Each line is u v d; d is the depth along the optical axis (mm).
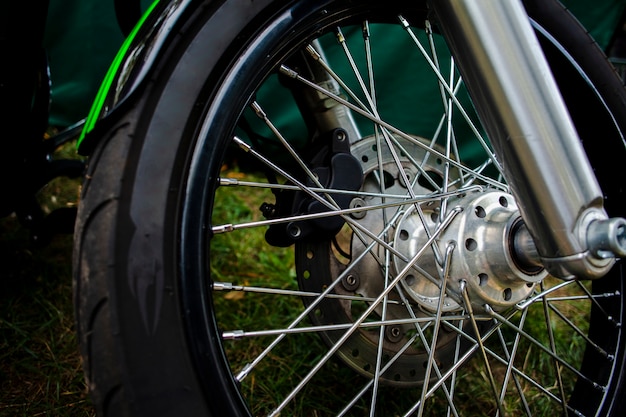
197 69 640
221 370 631
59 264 1342
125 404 566
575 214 613
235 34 664
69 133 1260
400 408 1036
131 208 590
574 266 616
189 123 630
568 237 615
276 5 698
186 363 598
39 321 1171
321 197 789
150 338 581
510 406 1077
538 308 1334
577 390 924
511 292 771
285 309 1295
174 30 638
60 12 1595
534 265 733
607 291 931
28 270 1300
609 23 1515
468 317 794
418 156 920
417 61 1571
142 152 604
